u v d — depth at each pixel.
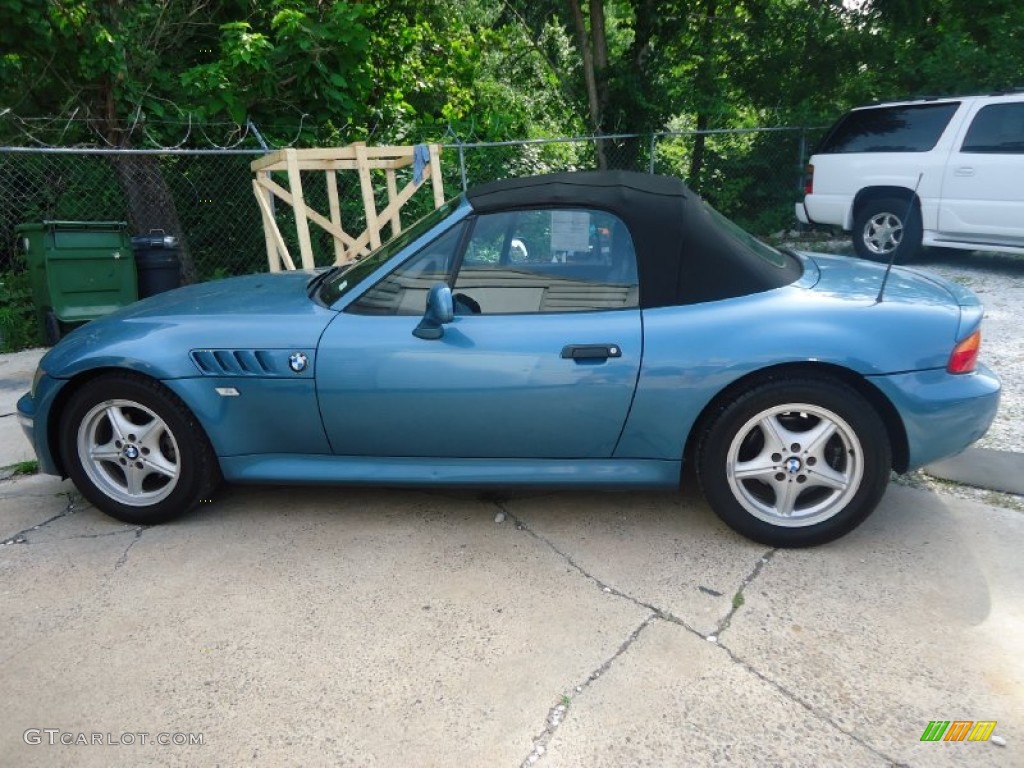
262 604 2.77
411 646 2.52
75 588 2.91
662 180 3.29
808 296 3.02
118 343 3.23
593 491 3.65
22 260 7.41
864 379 2.87
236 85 7.75
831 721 2.16
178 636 2.60
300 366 3.11
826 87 11.59
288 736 2.14
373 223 6.26
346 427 3.18
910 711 2.19
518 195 3.18
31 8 6.44
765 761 2.03
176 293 3.86
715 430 2.99
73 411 3.30
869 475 2.92
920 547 3.06
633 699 2.26
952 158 7.86
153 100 7.57
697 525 3.30
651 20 11.30
